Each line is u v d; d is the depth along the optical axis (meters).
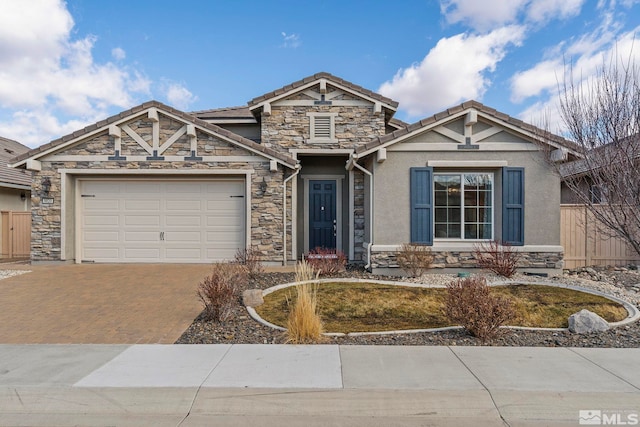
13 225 16.28
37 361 4.97
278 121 13.16
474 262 10.62
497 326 5.92
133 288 9.18
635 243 7.61
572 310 7.32
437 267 10.63
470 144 10.67
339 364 4.86
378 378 4.45
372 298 8.12
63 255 12.23
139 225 12.59
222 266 9.21
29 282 9.77
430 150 10.73
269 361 4.95
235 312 7.20
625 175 7.31
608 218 7.93
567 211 12.16
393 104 13.12
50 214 12.25
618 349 5.43
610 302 7.74
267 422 3.75
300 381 4.37
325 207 14.05
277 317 6.97
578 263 12.12
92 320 6.87
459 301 6.11
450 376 4.50
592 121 7.96
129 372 4.62
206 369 4.70
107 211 12.59
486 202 10.98
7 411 3.96
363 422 3.76
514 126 10.52
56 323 6.71
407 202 10.77
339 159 14.04
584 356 5.15
